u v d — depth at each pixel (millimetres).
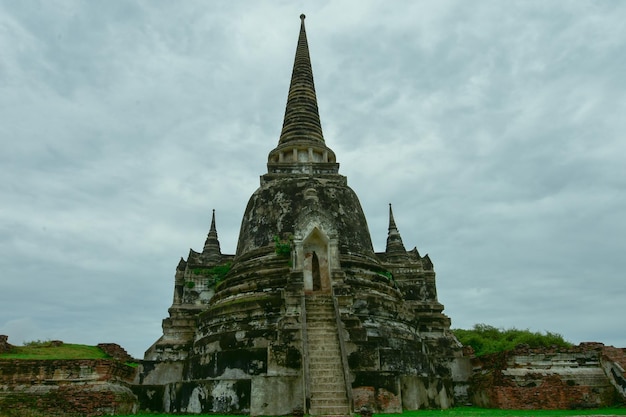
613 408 20828
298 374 18938
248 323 22422
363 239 27812
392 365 21344
